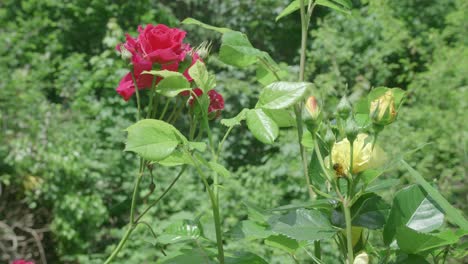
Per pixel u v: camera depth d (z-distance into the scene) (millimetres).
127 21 7000
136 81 881
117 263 4359
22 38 6215
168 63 863
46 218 4684
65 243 4590
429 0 6770
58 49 6297
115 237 4586
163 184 4875
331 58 5984
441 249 773
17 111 4770
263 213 722
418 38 5902
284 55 7855
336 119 766
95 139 5082
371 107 697
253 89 6363
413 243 672
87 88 5605
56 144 4703
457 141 3918
